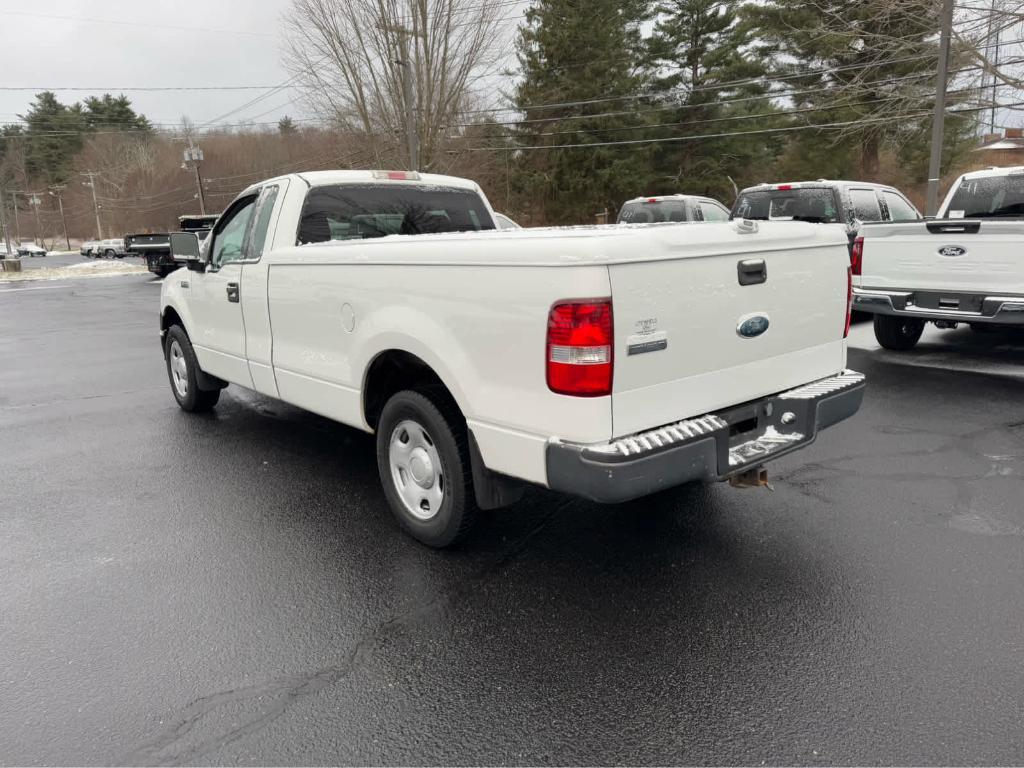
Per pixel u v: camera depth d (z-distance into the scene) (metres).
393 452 3.89
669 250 2.89
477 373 3.16
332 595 3.36
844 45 25.17
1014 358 7.88
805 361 3.70
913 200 33.53
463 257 3.13
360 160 35.53
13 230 96.75
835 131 31.14
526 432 2.99
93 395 7.71
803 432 3.51
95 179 95.62
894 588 3.27
